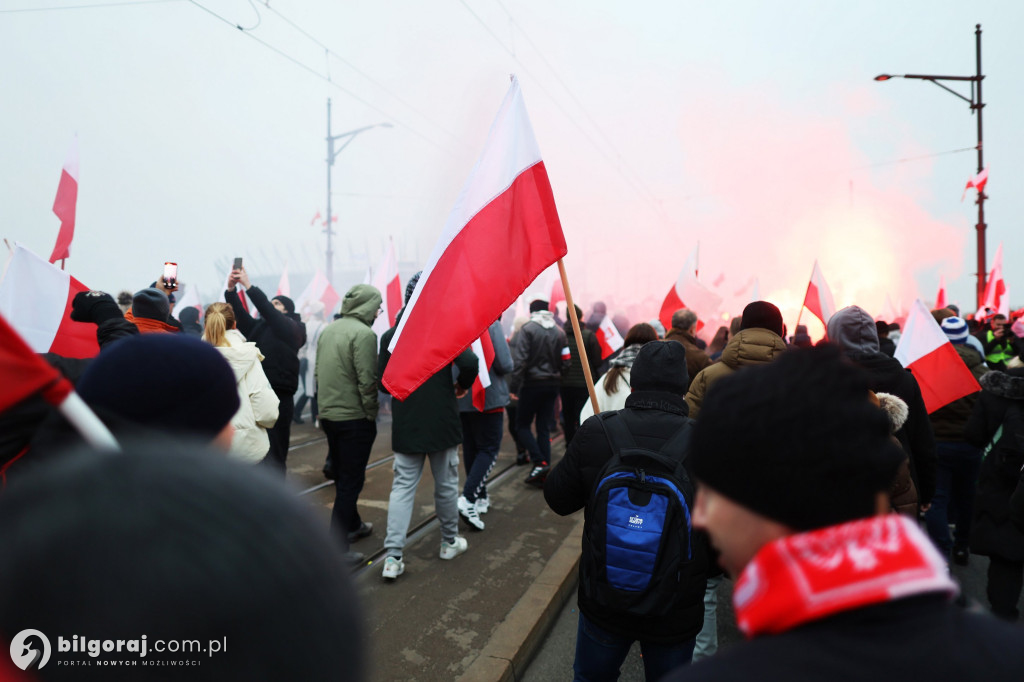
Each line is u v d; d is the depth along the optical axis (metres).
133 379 1.14
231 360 3.26
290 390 4.68
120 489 0.41
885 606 0.68
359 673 0.48
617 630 2.10
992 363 6.92
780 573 0.70
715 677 0.68
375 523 4.83
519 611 3.46
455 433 3.96
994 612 3.35
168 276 4.24
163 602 0.37
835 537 0.70
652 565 1.97
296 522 0.46
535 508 5.35
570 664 3.25
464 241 2.78
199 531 0.40
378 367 4.02
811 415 0.77
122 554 0.38
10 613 0.39
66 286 4.01
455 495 4.14
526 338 5.90
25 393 0.86
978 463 4.27
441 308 2.75
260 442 3.33
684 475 2.06
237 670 0.39
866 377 0.81
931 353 4.09
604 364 6.79
